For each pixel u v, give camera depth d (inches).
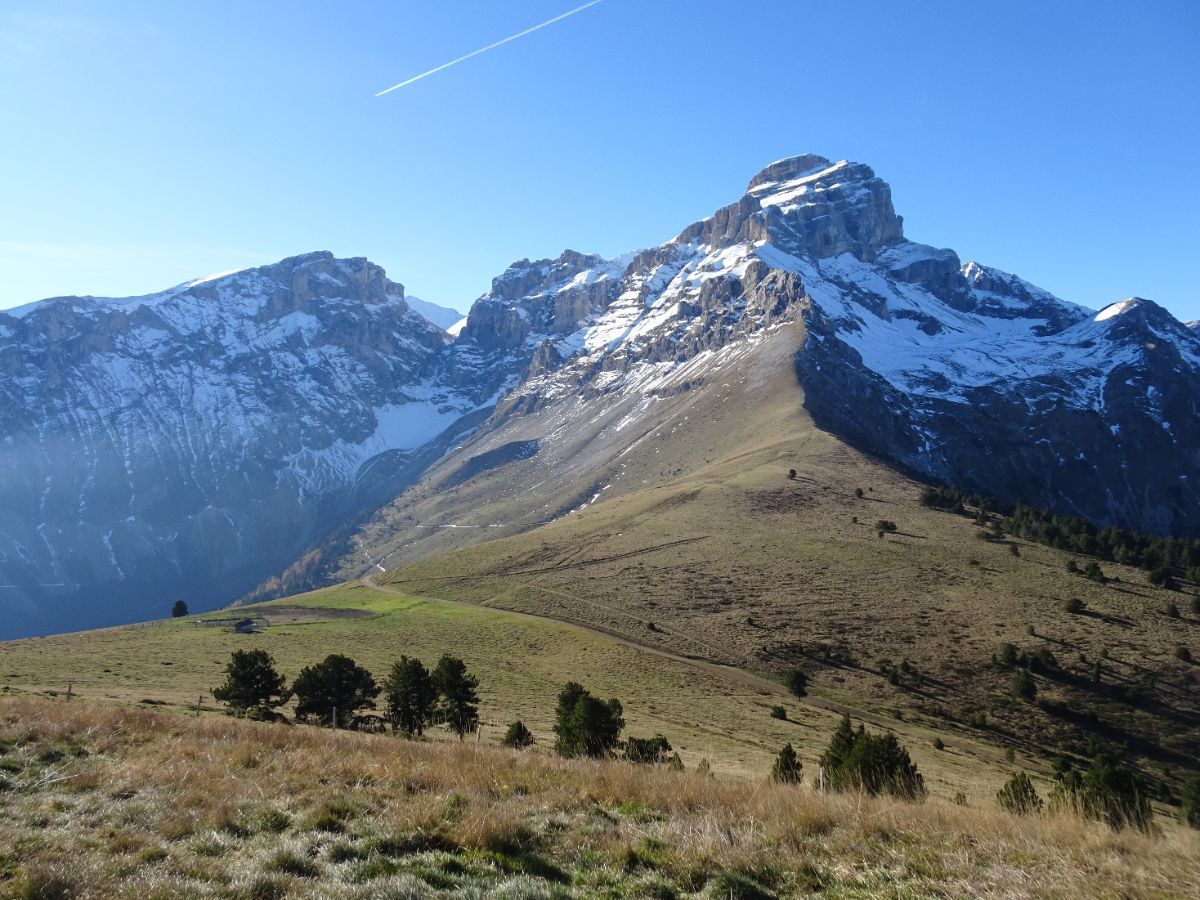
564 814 702.5
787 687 3668.8
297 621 4810.5
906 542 5718.5
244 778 783.7
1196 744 3228.3
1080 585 4857.3
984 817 670.5
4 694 1895.9
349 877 529.0
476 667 3622.0
